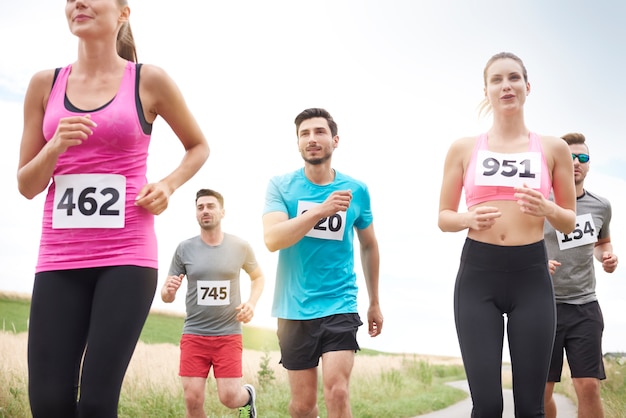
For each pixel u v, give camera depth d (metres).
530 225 3.51
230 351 5.55
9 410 6.79
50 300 2.62
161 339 11.93
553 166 3.69
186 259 5.70
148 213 2.79
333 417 3.98
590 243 5.09
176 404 7.61
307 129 4.39
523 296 3.44
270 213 4.39
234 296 5.65
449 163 3.83
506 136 3.74
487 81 3.81
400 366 14.07
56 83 2.84
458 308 3.50
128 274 2.64
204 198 5.72
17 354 7.46
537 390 3.31
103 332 2.55
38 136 2.92
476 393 3.26
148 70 2.86
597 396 4.95
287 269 4.32
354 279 4.32
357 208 4.45
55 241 2.69
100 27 2.72
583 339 4.98
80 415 2.51
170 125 3.04
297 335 4.25
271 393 9.12
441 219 3.71
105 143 2.72
